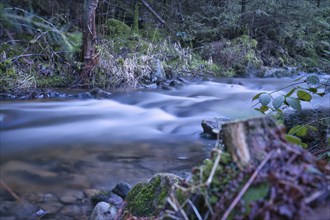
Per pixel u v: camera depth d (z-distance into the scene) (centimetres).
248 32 1365
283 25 1400
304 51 1462
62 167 408
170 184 216
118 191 327
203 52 1256
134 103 779
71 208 302
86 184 357
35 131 560
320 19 1430
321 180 112
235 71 1227
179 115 708
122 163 427
